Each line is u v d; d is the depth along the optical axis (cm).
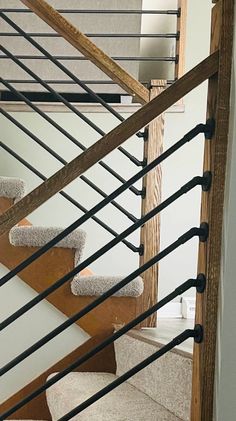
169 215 401
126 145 400
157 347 254
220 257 194
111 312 320
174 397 236
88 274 339
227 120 193
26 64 412
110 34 403
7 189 313
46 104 402
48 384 216
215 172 194
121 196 400
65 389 281
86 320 320
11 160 402
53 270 317
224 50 193
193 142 403
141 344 275
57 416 273
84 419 235
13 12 401
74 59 391
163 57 429
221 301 190
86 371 322
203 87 404
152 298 319
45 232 312
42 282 317
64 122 403
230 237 186
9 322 207
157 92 310
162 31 436
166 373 243
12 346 328
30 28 411
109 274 399
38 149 402
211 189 195
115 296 319
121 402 253
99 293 317
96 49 301
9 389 331
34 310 326
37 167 402
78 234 313
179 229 402
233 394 187
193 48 407
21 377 330
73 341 328
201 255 200
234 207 186
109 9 414
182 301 396
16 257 314
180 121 403
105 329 321
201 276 200
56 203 399
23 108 401
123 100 421
